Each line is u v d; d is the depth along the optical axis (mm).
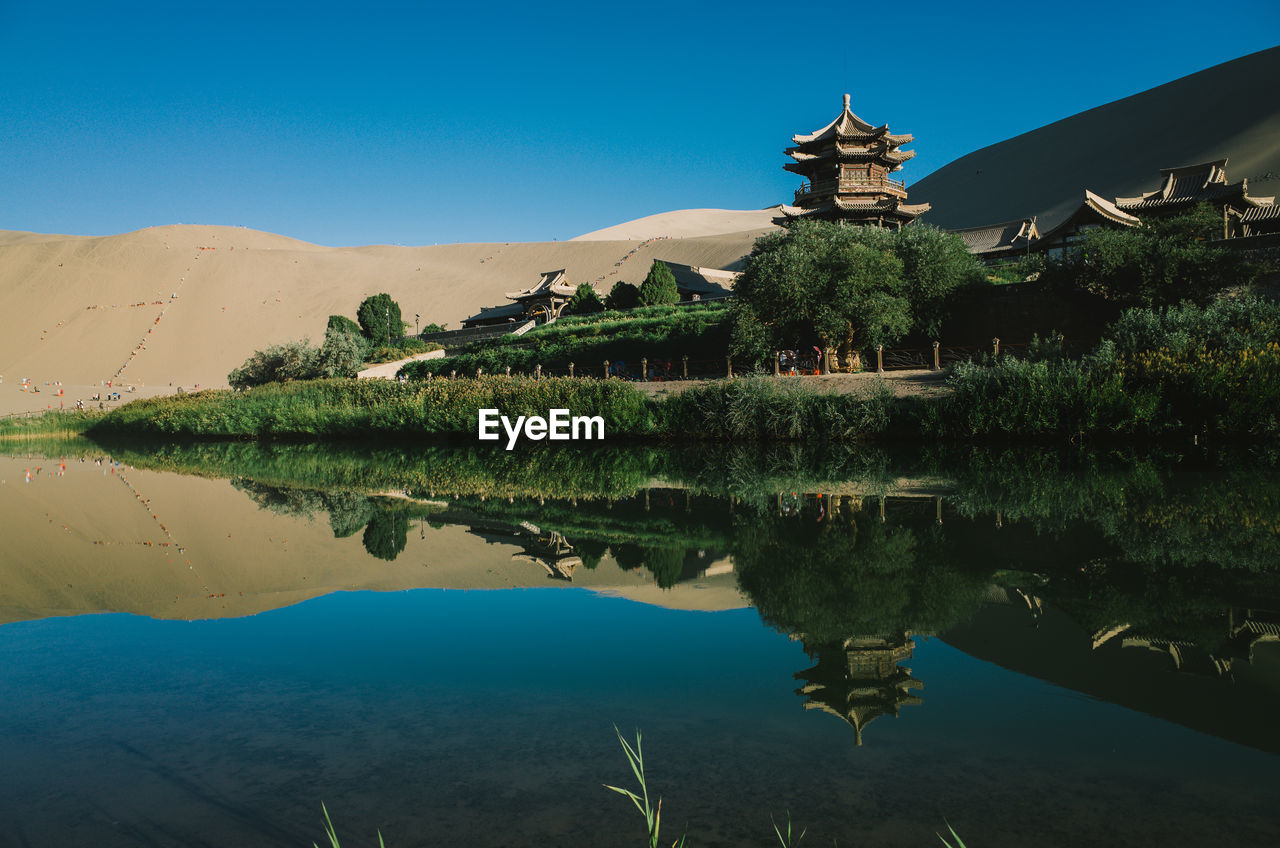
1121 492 11281
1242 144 90875
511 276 116312
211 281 100750
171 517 11891
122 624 5762
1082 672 4195
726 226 175000
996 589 6035
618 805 2922
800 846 2582
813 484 13688
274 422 32656
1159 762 3148
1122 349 20281
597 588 6621
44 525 11211
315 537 9680
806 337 33031
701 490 13438
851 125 50375
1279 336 18641
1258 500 10258
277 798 3051
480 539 9242
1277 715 3578
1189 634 4801
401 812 2895
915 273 30656
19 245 107000
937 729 3512
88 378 78750
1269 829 2627
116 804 3010
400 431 29312
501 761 3332
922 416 20188
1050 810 2789
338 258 116812
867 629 5109
